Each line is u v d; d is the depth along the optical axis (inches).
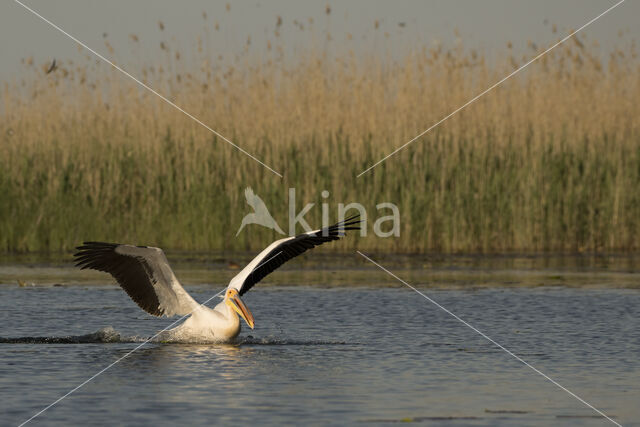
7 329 455.2
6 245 856.9
